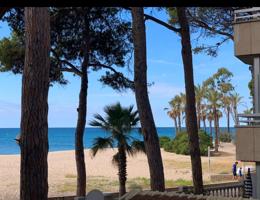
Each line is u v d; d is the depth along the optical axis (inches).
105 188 1155.9
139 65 553.6
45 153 341.1
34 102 338.6
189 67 633.6
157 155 546.6
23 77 344.8
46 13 347.3
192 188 632.4
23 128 339.0
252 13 505.4
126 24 781.3
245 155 492.4
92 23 765.3
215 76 3732.8
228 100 3764.8
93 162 2204.7
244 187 597.0
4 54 739.4
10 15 717.3
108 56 796.6
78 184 764.0
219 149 3046.3
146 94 553.9
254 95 518.6
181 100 4345.5
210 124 3882.9
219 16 778.8
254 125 489.1
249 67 708.0
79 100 765.3
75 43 770.2
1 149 4232.3
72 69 768.9
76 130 769.6
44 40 345.1
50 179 1470.2
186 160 2257.6
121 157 717.3
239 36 509.0
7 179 1457.9
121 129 716.7
